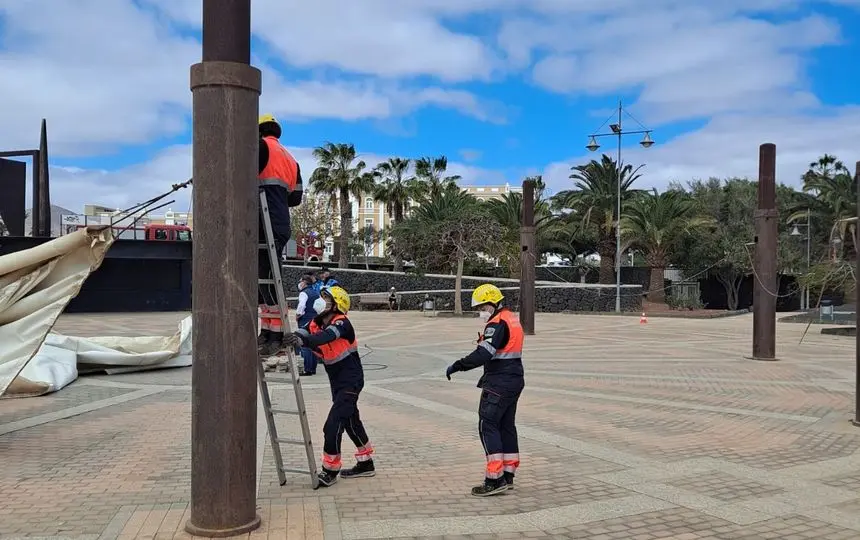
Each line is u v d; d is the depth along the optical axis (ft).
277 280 17.40
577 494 18.69
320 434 25.88
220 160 14.25
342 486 19.24
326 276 44.04
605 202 126.72
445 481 19.84
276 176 18.65
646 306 123.54
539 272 149.59
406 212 178.70
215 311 14.39
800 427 27.45
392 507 17.44
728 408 31.27
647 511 17.33
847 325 86.53
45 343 39.04
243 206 14.51
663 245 124.26
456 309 99.14
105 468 20.94
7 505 17.42
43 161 101.24
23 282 25.20
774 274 49.52
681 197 127.34
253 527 15.23
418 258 104.63
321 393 34.78
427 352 53.72
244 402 14.76
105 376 40.45
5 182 99.09
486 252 101.91
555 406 31.48
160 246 103.09
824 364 47.57
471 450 23.50
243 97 14.42
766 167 49.62
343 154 156.97
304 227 177.17
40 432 25.91
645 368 44.70
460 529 15.92
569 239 139.85
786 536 15.76
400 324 84.02
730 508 17.61
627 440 24.98
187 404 31.68
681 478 20.24
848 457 22.88
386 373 42.14
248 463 15.01
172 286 110.01
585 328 79.36
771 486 19.54
